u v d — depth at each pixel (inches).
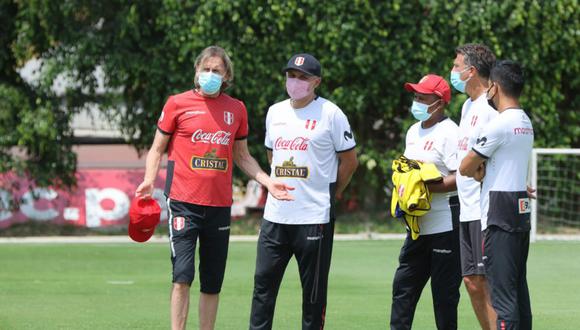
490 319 1001.5
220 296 1459.2
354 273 1734.7
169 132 1012.5
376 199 2532.0
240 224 2460.6
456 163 1028.5
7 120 2333.9
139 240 1023.6
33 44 2368.4
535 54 2327.8
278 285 1011.9
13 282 1605.6
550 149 2274.9
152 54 2337.6
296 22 2287.2
